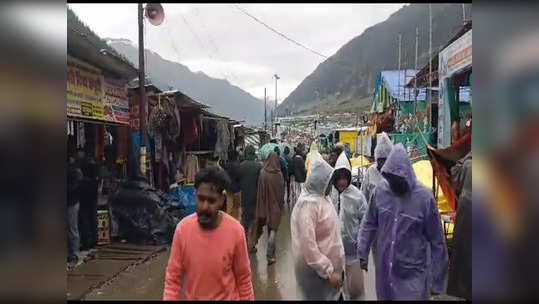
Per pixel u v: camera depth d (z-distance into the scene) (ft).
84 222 25.88
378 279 12.50
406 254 12.09
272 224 25.36
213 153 49.83
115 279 20.98
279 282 21.54
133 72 30.50
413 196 12.34
